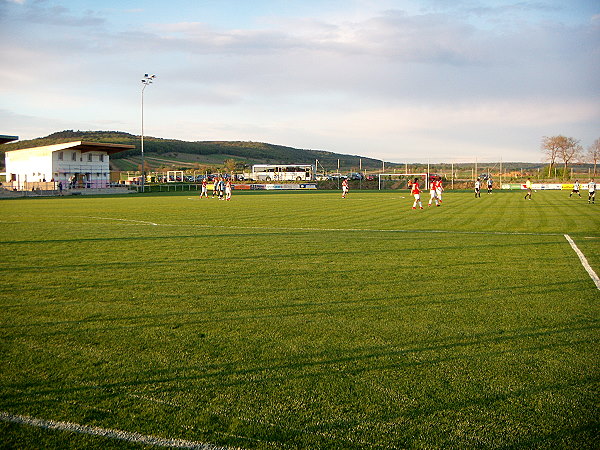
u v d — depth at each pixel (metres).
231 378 4.45
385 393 4.14
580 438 3.46
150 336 5.57
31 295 7.43
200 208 28.36
